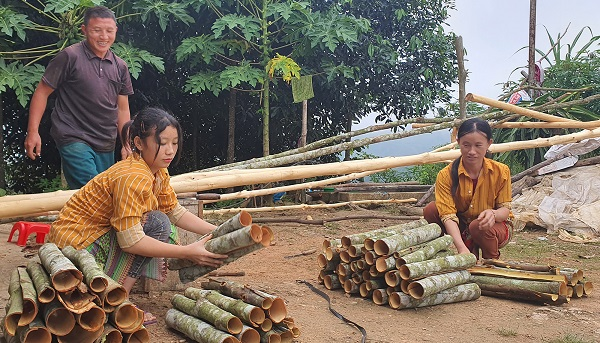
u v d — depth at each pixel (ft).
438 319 11.99
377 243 12.89
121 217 9.82
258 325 9.61
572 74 36.65
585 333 11.25
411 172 44.88
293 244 20.70
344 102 36.68
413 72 37.78
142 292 12.89
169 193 11.53
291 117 37.01
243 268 16.34
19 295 8.11
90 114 15.74
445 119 25.14
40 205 12.91
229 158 34.01
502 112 25.80
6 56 27.09
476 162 14.92
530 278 13.29
